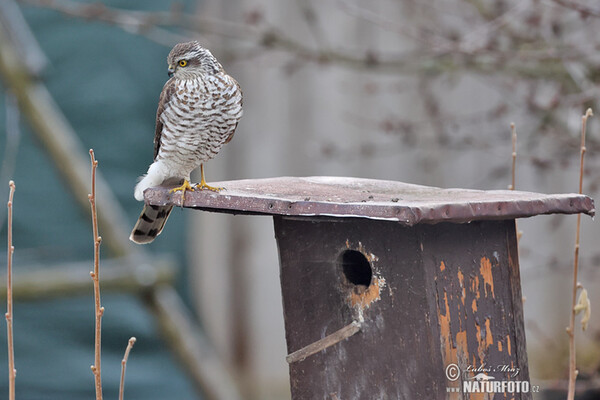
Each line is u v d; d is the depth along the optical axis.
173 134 7.49
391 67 10.37
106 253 13.57
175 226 13.89
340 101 13.55
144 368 13.52
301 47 10.15
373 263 6.11
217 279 14.08
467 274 6.07
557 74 9.43
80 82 13.33
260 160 13.86
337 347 6.34
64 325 13.34
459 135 12.61
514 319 6.27
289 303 6.55
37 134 11.78
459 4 10.64
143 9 13.16
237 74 13.80
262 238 14.04
